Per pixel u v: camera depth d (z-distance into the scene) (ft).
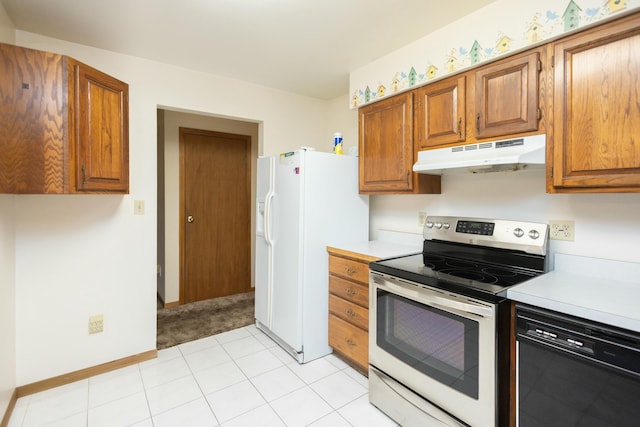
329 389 6.85
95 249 7.38
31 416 5.96
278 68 8.63
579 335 3.73
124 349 7.76
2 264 5.82
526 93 5.12
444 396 5.06
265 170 9.16
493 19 5.59
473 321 4.65
